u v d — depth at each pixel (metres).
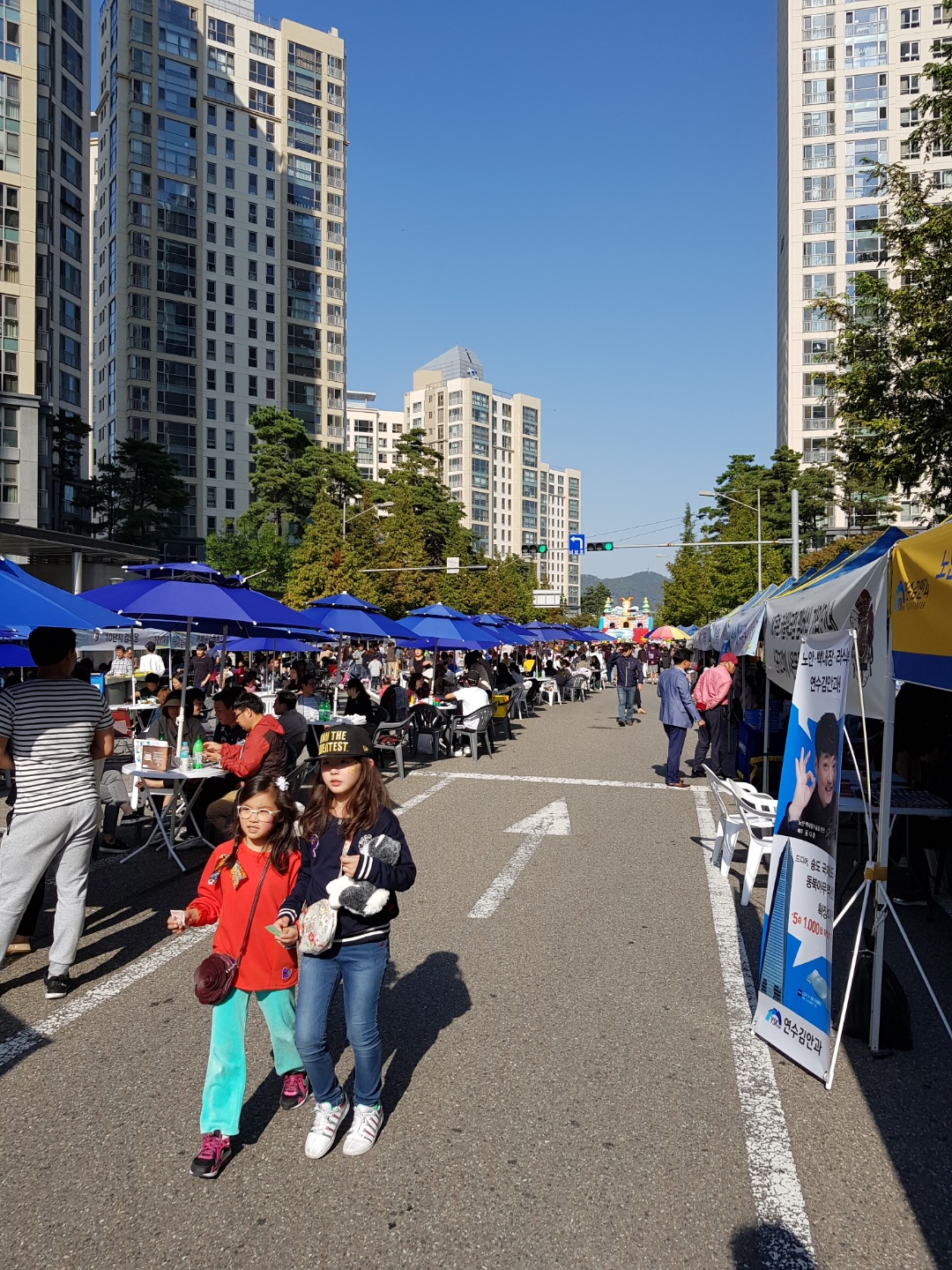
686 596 70.56
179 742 9.20
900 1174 3.56
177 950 6.16
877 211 69.25
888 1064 4.57
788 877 4.84
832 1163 3.63
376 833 3.61
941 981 5.70
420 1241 3.11
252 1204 3.32
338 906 3.49
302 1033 3.58
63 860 5.41
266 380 86.38
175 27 80.12
